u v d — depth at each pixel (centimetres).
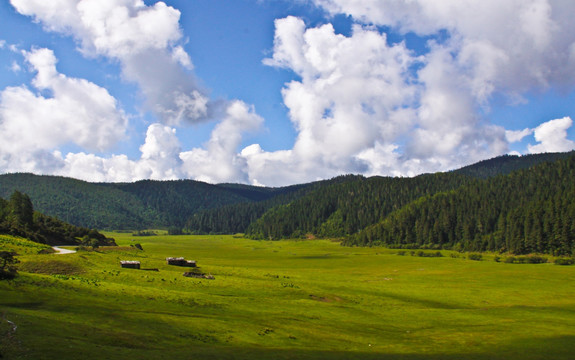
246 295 6962
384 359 3797
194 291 6800
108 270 7438
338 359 3662
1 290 4447
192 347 3538
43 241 15350
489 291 9525
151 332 3806
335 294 7919
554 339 4922
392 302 7769
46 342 2927
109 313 4269
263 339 4203
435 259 19450
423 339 4934
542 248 19788
